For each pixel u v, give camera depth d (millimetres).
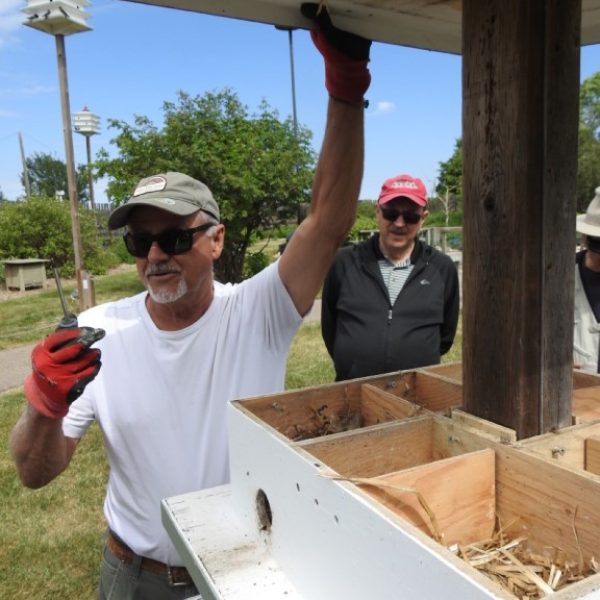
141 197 1620
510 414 1225
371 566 896
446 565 739
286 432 1539
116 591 1805
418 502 1076
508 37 1126
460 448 1254
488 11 1155
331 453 1210
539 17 1109
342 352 2855
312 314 9680
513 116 1140
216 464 1700
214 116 9523
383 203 2822
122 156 9773
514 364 1208
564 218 1205
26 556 3312
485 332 1260
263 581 1181
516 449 1121
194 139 9398
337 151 1646
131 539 1734
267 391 1772
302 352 7051
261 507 1311
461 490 1127
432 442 1330
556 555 1047
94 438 4840
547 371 1229
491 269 1229
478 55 1188
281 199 9812
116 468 1769
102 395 1725
